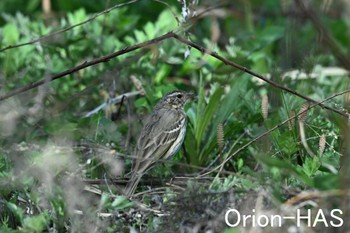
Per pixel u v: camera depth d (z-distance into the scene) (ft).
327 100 42.88
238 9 59.41
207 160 44.27
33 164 38.09
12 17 57.36
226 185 36.94
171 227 35.37
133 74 50.67
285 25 52.37
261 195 34.91
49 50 52.13
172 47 51.34
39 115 44.04
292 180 37.96
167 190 39.47
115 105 49.29
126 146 45.06
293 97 44.42
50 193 35.63
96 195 39.63
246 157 43.34
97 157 41.06
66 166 39.19
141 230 36.70
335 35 53.98
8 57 50.98
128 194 39.47
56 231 35.91
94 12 60.59
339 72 51.37
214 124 45.01
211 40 56.70
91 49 52.49
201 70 47.75
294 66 49.29
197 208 35.42
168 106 45.75
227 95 45.55
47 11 60.39
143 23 60.03
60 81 50.26
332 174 35.58
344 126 37.76
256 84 50.39
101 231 35.88
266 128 41.55
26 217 35.45
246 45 53.72
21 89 41.70
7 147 40.57
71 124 43.50
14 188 37.29
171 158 44.50
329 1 46.93
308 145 40.91
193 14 41.37
